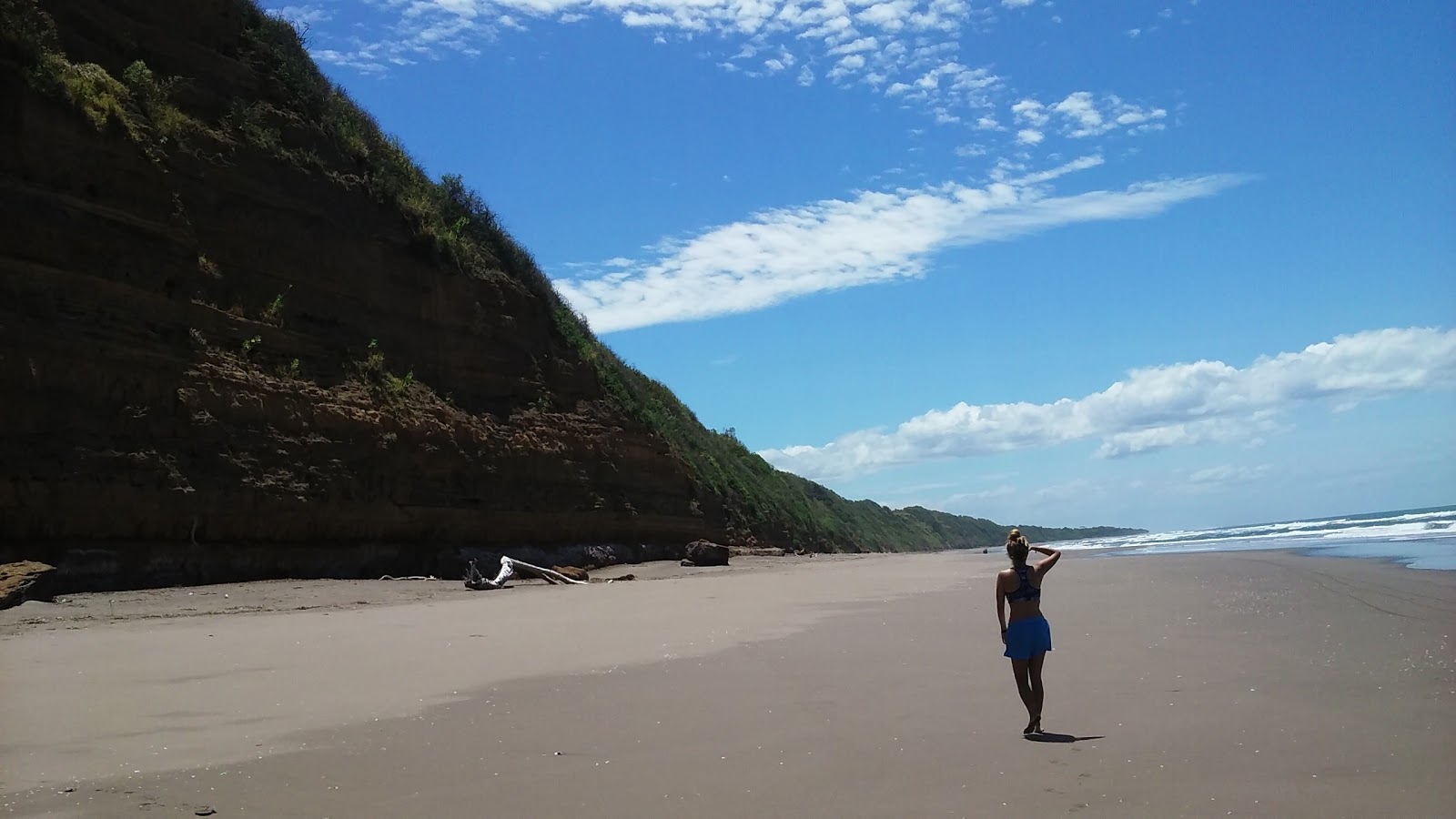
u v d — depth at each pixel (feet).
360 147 85.25
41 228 54.39
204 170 67.36
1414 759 19.08
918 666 31.07
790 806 17.46
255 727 23.43
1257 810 16.57
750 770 19.74
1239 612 42.11
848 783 18.79
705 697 26.73
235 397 64.18
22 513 50.67
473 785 18.93
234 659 32.73
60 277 54.95
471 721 24.11
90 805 17.65
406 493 77.87
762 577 85.30
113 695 26.66
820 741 21.88
